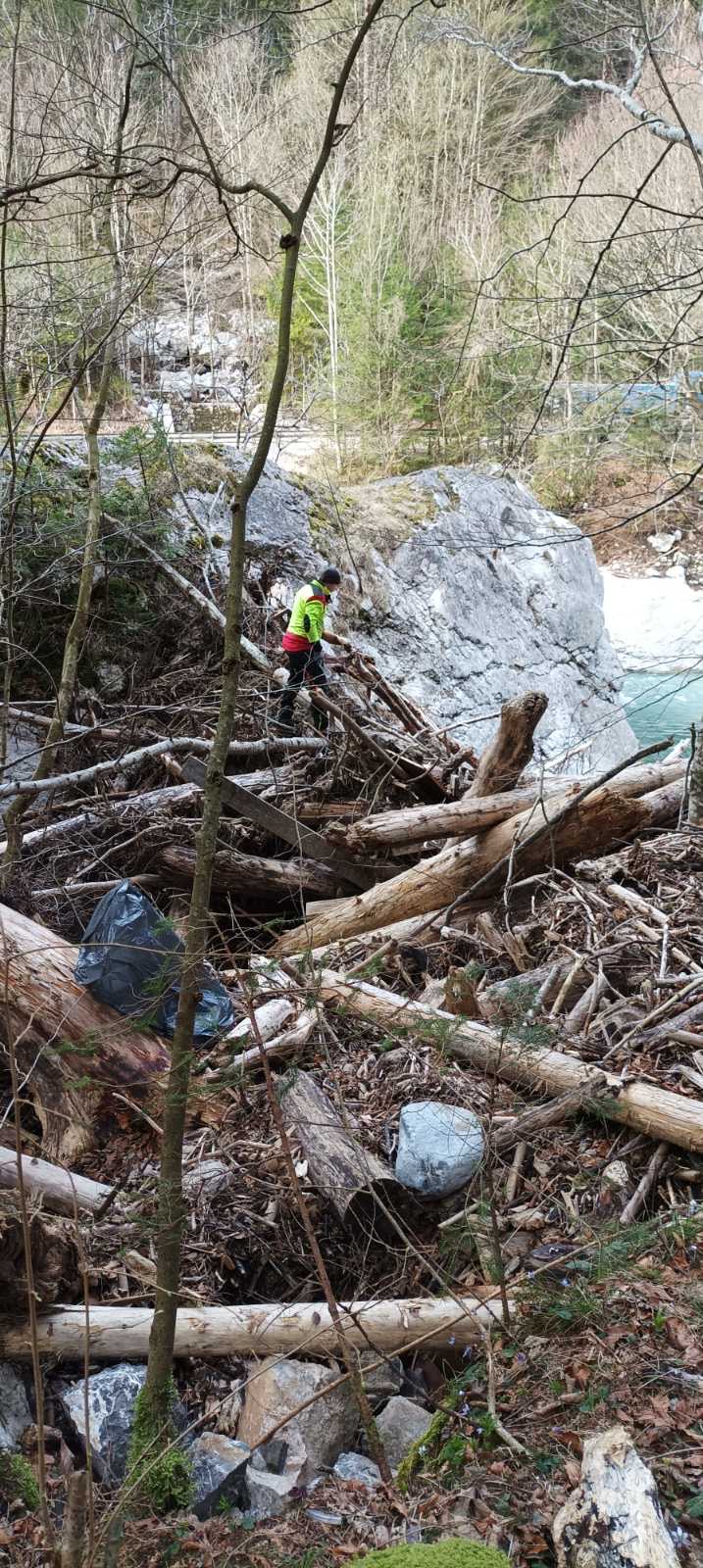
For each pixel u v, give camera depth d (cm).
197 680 888
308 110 1761
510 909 609
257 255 486
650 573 2238
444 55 2091
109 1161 437
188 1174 423
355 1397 331
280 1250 402
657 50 696
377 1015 480
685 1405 306
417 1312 355
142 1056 453
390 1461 327
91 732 712
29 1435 332
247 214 918
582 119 2289
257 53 1574
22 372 749
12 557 703
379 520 1349
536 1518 281
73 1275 367
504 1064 452
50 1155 442
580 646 1627
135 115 758
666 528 2302
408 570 1327
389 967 560
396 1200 403
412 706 852
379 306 1955
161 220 711
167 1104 287
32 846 647
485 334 1386
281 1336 352
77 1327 347
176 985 465
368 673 832
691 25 825
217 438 1684
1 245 600
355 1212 401
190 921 285
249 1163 430
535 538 1566
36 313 678
